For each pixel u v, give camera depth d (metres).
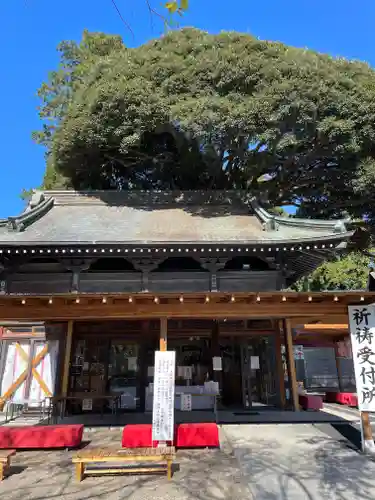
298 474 6.76
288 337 14.77
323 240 12.45
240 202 18.94
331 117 16.53
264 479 6.52
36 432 8.95
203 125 16.28
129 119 17.39
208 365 14.91
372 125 16.55
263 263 14.65
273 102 15.91
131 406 14.48
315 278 29.70
